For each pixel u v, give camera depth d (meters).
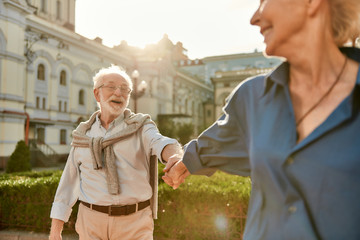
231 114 0.82
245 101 0.78
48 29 25.44
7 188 4.51
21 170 12.08
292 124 0.64
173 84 43.19
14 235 4.23
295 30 0.62
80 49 28.98
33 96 24.25
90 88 30.20
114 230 2.01
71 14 35.44
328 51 0.64
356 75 0.62
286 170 0.62
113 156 2.02
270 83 0.71
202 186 3.89
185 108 47.62
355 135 0.57
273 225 0.65
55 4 33.22
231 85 42.44
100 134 2.13
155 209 2.16
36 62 24.64
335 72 0.64
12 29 21.73
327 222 0.58
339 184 0.57
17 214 4.51
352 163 0.56
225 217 3.65
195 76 52.38
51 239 2.16
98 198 2.00
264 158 0.66
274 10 0.63
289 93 0.67
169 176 1.24
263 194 0.68
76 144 2.13
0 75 21.00
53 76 26.06
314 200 0.59
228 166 0.89
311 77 0.65
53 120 25.88
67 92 27.61
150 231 2.11
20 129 22.23
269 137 0.66
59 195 2.19
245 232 0.76
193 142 0.97
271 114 0.68
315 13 0.62
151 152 2.09
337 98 0.62
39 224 4.41
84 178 2.09
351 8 0.65
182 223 3.79
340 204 0.57
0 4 20.86
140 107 36.75
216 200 3.67
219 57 56.12
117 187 1.97
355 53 0.66
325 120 0.59
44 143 25.00
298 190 0.61
